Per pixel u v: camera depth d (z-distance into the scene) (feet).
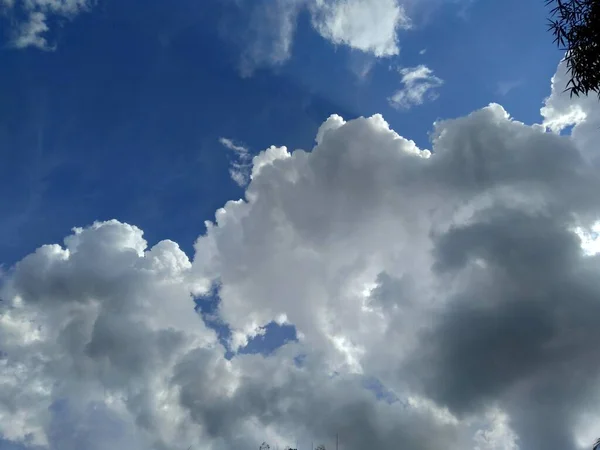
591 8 106.73
